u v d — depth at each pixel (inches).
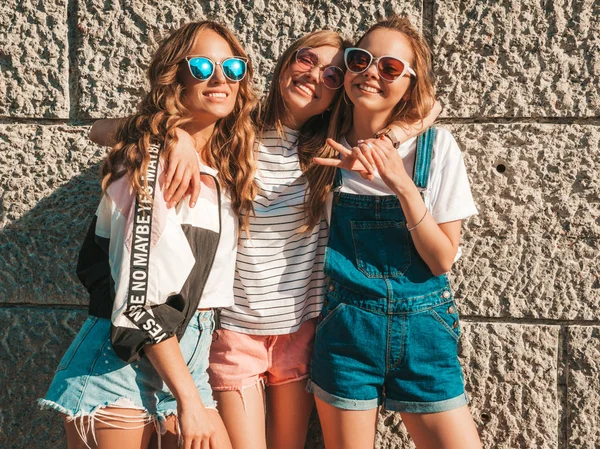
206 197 78.4
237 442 88.5
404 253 84.3
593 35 96.3
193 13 103.1
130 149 74.3
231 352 88.9
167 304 71.7
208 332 80.0
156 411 75.2
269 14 102.0
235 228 84.7
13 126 106.8
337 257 86.1
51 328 107.4
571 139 97.8
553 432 100.2
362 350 84.3
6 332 108.3
